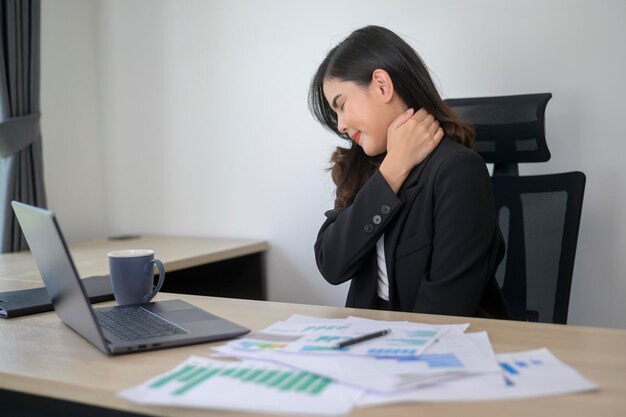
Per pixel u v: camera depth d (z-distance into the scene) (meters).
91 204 3.07
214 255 2.42
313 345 0.95
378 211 1.39
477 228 1.39
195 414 0.75
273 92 2.71
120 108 3.04
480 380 0.81
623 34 2.15
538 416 0.71
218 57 2.81
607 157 2.20
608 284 2.23
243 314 1.25
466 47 2.37
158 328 1.09
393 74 1.51
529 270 1.81
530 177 1.88
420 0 2.42
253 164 2.78
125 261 1.30
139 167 3.04
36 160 2.63
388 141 1.48
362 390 0.78
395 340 0.97
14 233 2.57
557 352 0.95
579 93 2.22
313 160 2.65
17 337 1.12
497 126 1.89
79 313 1.04
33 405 0.90
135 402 0.77
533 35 2.27
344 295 2.65
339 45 1.58
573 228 1.76
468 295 1.36
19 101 2.56
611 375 0.84
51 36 2.86
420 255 1.42
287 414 0.72
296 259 2.73
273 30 2.69
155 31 2.93
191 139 2.90
